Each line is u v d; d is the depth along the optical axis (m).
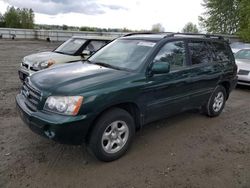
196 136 4.74
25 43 24.94
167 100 4.39
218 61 5.64
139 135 4.64
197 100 5.16
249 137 4.84
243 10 26.91
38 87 3.51
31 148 3.95
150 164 3.70
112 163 3.69
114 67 4.23
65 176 3.32
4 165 3.47
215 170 3.64
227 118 5.84
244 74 8.80
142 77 3.93
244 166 3.79
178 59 4.65
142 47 4.42
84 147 4.06
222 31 31.27
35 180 3.21
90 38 8.25
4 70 10.48
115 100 3.54
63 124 3.15
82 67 4.21
